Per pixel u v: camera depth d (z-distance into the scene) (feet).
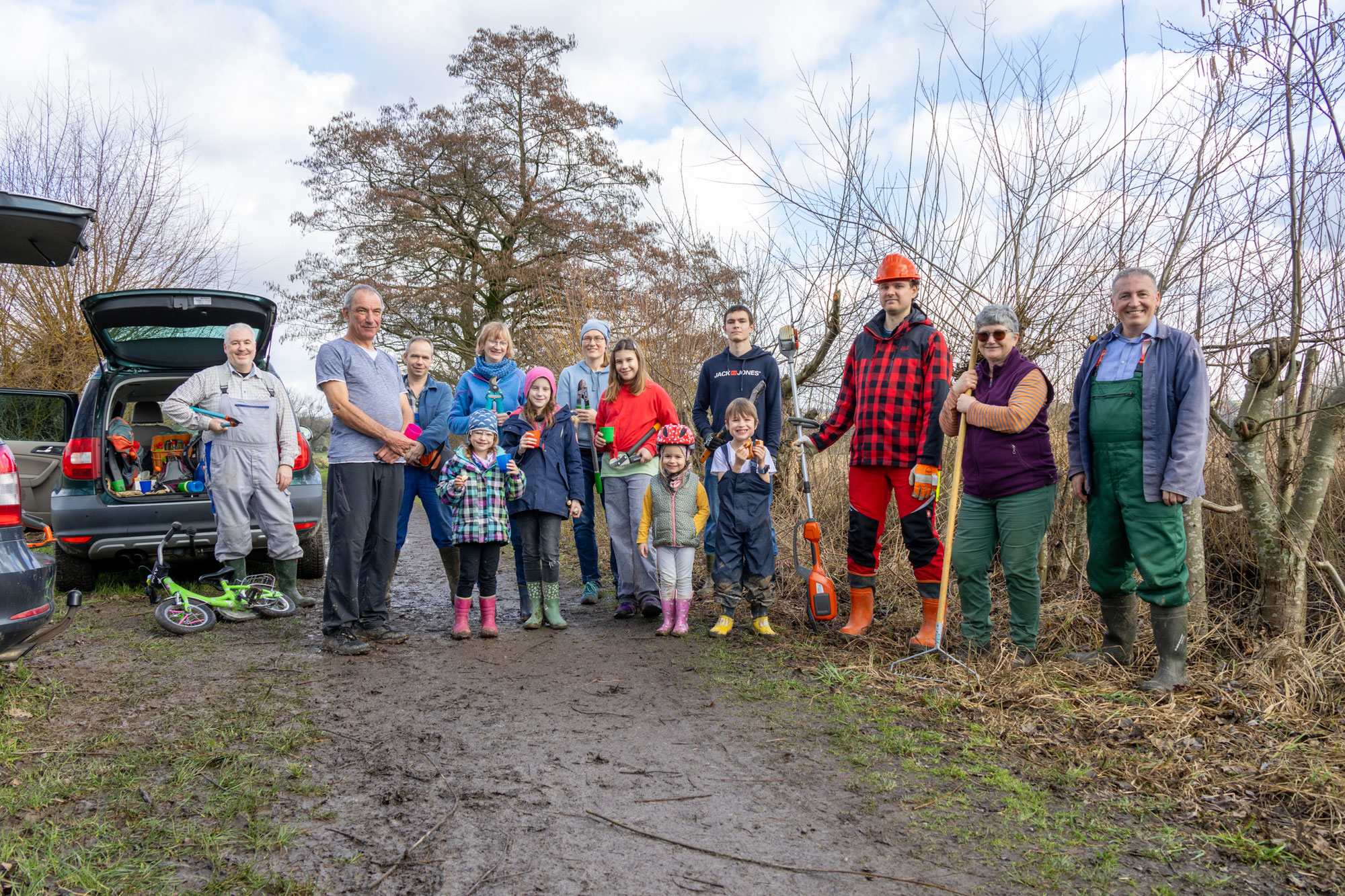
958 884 6.99
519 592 17.52
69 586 18.90
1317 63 11.53
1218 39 12.29
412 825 7.91
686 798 8.59
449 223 71.05
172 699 11.47
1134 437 11.99
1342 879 7.09
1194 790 8.80
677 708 11.41
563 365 30.68
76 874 6.72
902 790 8.84
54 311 40.40
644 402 17.37
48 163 42.04
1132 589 12.85
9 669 12.23
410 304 66.95
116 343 19.92
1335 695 11.06
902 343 14.69
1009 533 13.07
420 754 9.68
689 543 15.85
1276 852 7.49
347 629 14.43
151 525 18.28
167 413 16.46
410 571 24.29
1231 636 13.46
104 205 42.63
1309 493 12.61
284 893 6.65
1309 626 13.37
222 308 19.21
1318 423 12.51
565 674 13.10
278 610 17.11
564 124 69.21
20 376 39.70
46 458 22.44
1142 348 12.06
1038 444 13.01
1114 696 11.52
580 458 17.37
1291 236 12.67
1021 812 8.30
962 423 13.41
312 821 7.95
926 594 14.49
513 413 16.69
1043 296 16.17
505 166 66.90
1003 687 11.95
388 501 15.01
